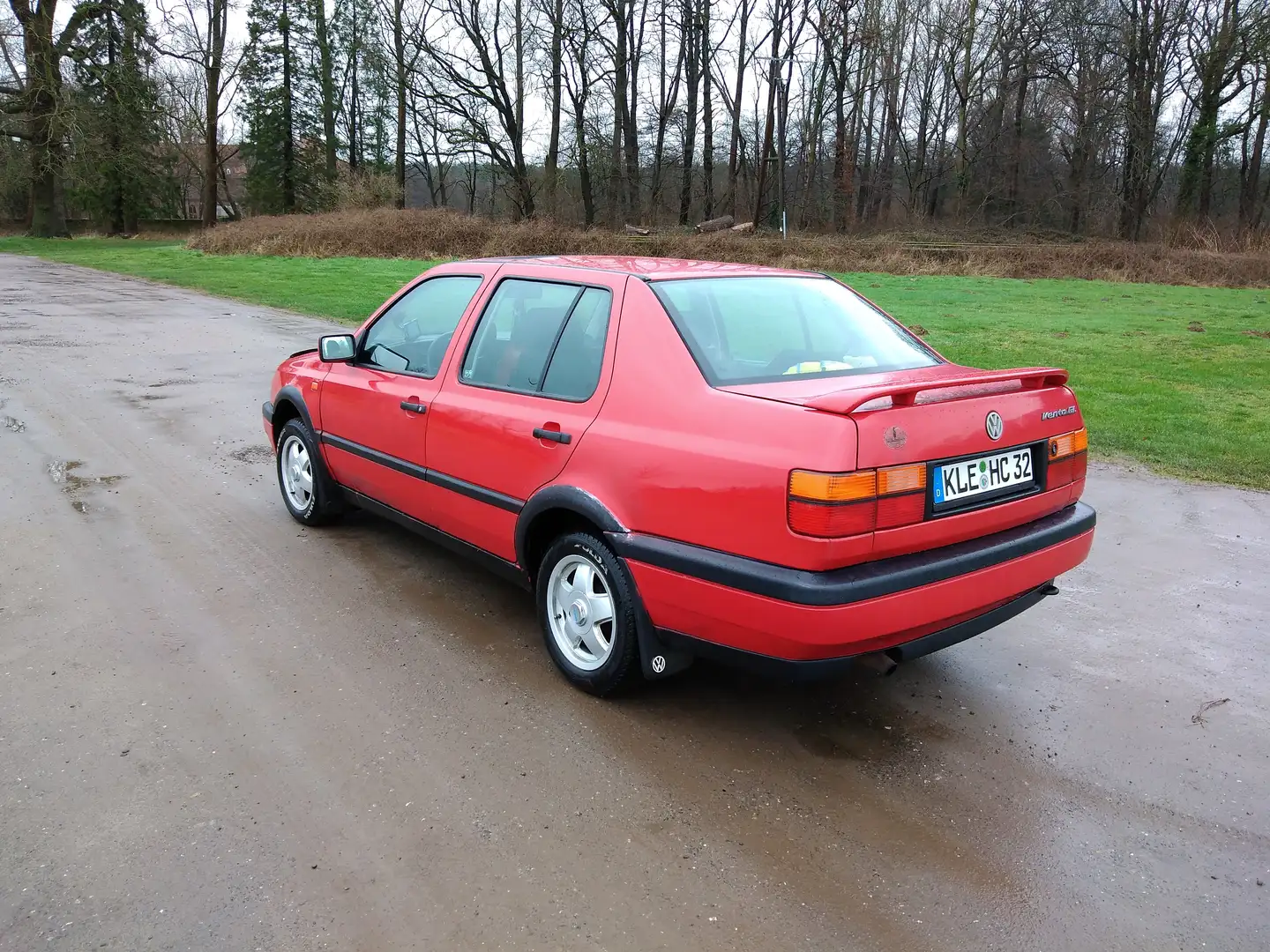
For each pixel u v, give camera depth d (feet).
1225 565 16.93
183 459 22.08
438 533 14.29
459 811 9.23
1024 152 167.63
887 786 9.87
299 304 55.72
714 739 10.75
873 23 156.46
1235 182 161.99
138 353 37.29
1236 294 85.92
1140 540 18.22
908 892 8.23
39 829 8.73
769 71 152.15
